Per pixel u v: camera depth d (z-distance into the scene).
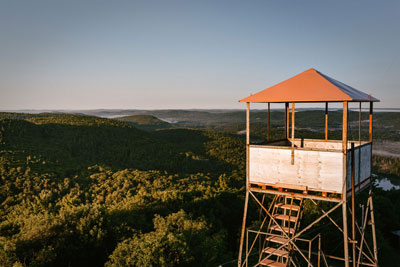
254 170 10.02
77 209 25.81
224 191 40.44
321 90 9.32
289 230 10.62
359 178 10.23
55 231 22.50
